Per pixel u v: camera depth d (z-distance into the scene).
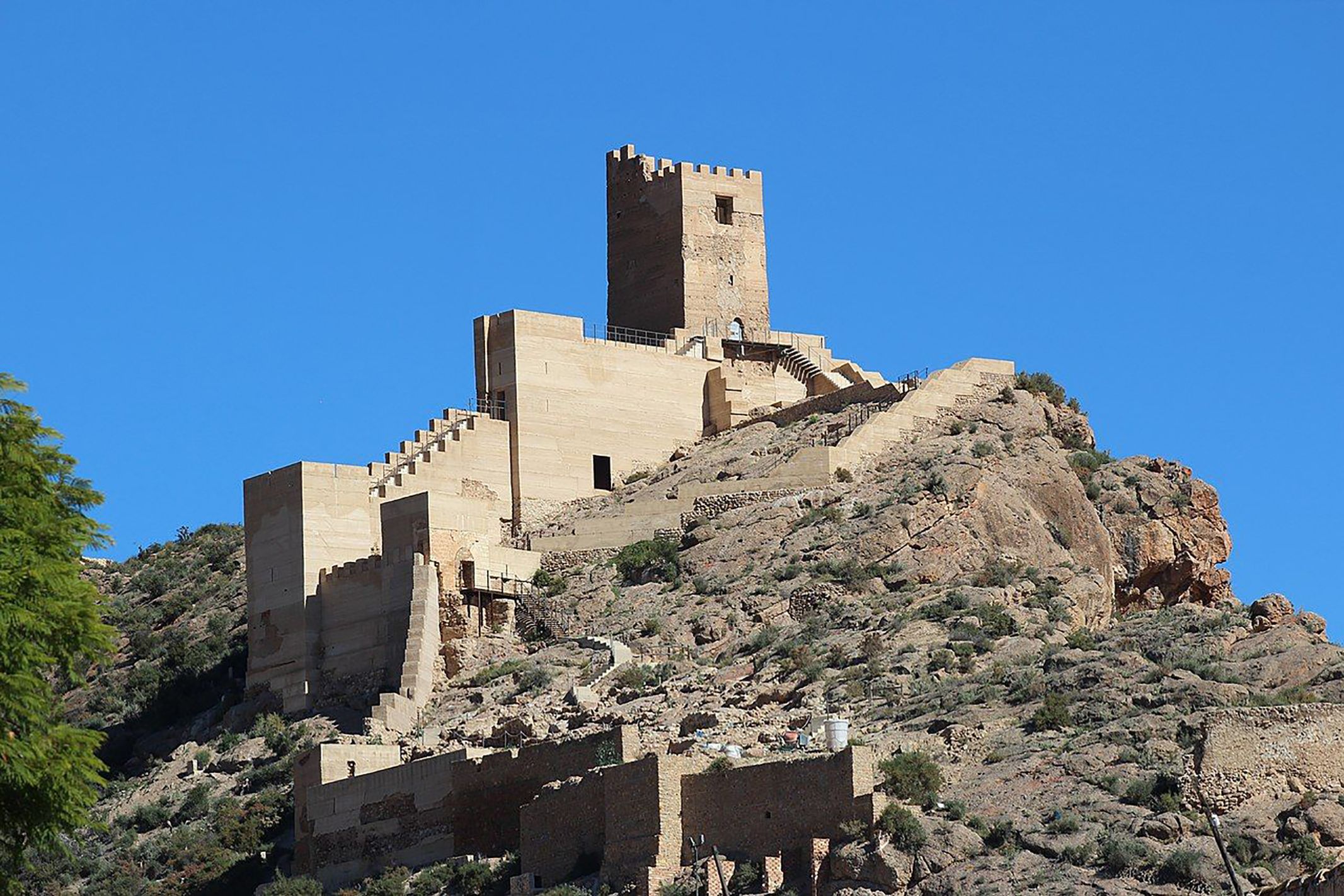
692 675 152.38
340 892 136.88
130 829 156.50
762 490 175.62
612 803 124.62
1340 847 112.06
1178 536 180.00
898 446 178.88
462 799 137.00
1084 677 134.38
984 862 114.38
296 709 172.88
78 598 87.31
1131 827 115.44
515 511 185.00
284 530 177.00
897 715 136.00
